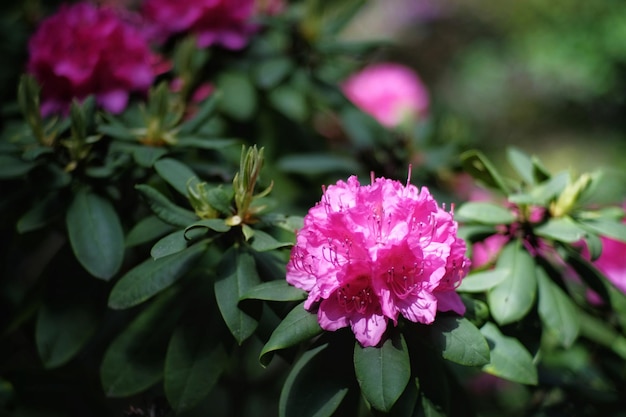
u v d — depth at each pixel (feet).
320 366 2.92
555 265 3.62
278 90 4.11
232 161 4.02
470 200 4.21
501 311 3.09
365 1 4.23
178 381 3.11
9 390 3.55
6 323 3.92
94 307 3.38
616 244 3.71
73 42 3.58
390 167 4.03
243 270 3.00
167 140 3.42
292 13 4.38
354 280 2.79
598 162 10.15
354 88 5.39
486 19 11.66
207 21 4.05
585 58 10.36
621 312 3.28
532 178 3.41
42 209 3.34
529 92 10.82
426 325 2.84
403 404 2.92
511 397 4.47
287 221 3.09
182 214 3.08
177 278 3.06
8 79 4.02
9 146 3.41
